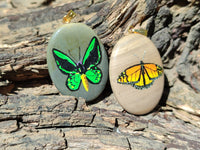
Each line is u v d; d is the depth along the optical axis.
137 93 0.12
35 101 0.11
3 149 0.09
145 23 0.12
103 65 0.12
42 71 0.12
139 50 0.12
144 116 0.12
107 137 0.10
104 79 0.12
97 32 0.12
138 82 0.12
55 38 0.11
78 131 0.10
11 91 0.12
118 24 0.12
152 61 0.12
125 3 0.12
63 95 0.12
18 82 0.12
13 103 0.10
